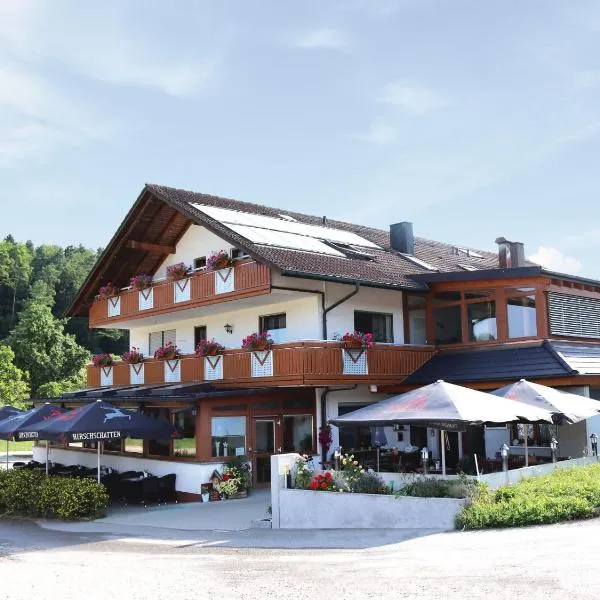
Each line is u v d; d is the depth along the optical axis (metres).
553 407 15.82
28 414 21.95
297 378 20.61
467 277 22.67
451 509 13.44
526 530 11.91
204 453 20.69
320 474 15.58
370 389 23.02
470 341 22.92
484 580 8.70
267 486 22.05
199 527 16.16
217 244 25.59
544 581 8.35
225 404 21.28
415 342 24.56
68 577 10.76
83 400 25.61
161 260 28.39
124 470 23.92
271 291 21.22
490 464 18.30
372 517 14.35
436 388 15.16
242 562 11.64
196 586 9.68
